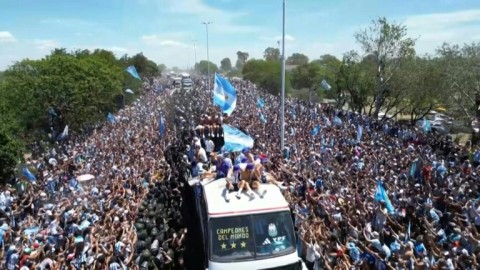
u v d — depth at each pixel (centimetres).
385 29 4994
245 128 3494
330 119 4366
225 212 1161
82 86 4409
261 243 1138
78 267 1463
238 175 1275
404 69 4962
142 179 2445
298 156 2692
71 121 4353
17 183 2619
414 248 1417
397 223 1673
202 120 2994
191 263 1520
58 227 1703
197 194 1498
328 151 2778
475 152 2823
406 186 2080
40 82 4150
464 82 4409
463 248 1399
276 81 9338
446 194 1841
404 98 5153
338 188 2053
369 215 1703
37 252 1466
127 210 1914
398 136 3584
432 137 3391
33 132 4072
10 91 4134
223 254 1121
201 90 7688
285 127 3678
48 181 2478
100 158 3020
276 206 1186
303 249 1483
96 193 2209
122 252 1501
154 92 7850
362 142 3105
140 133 3844
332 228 1686
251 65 10819
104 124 4731
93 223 1788
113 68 6262
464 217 1655
